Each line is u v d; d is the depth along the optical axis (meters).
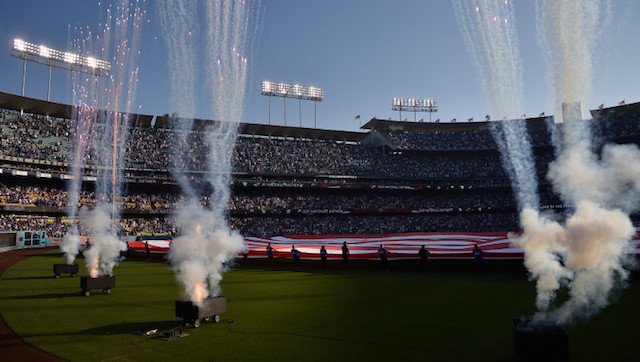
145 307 14.84
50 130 59.41
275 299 16.19
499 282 19.81
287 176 69.06
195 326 11.64
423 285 19.39
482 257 22.30
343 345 9.78
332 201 69.38
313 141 77.75
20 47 58.47
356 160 75.94
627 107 66.62
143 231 54.12
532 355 8.00
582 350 8.95
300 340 10.27
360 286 19.44
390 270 25.70
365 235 56.03
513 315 12.59
